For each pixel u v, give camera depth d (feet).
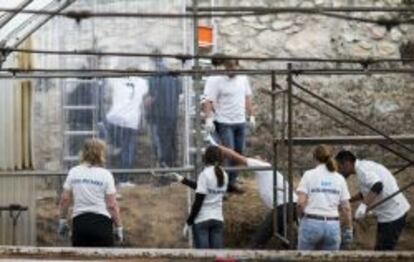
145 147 132.26
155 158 132.16
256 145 166.09
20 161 132.67
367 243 143.02
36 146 132.77
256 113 167.22
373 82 172.96
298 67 172.86
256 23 174.40
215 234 116.26
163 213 140.26
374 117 172.55
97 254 88.28
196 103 126.72
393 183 115.96
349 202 114.62
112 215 106.63
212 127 136.15
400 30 175.63
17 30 128.67
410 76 173.17
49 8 128.26
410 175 154.92
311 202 108.17
